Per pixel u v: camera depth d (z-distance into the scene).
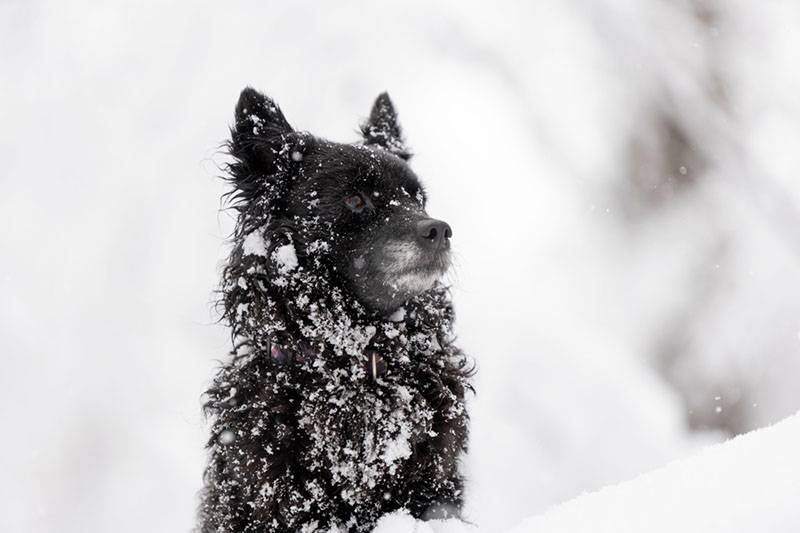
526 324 8.32
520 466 6.87
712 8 10.75
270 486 3.71
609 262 9.69
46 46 11.59
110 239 9.66
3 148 10.59
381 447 3.89
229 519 3.76
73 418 7.59
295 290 4.23
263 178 4.48
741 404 9.68
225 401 4.03
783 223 9.90
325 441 3.83
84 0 12.02
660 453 7.22
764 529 1.93
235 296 4.32
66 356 8.38
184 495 6.67
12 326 8.66
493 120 10.23
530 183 9.93
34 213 9.94
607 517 2.43
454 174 9.80
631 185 10.34
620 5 10.59
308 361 4.09
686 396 9.61
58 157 10.52
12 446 7.29
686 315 9.73
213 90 10.73
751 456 2.51
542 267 9.30
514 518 6.29
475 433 7.05
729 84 10.55
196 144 10.34
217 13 11.21
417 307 4.42
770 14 10.78
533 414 7.40
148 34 11.49
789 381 9.66
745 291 9.80
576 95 10.48
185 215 9.80
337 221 4.32
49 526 6.55
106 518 6.57
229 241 4.57
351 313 4.29
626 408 7.58
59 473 7.00
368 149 4.65
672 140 10.48
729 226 10.05
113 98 11.05
